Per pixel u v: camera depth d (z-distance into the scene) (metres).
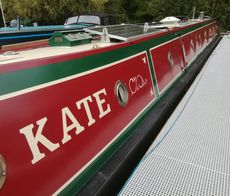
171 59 3.92
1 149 1.22
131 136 2.36
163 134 2.47
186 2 20.89
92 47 2.28
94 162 1.81
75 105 1.73
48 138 1.47
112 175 1.86
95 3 19.94
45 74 1.56
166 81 3.55
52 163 1.47
